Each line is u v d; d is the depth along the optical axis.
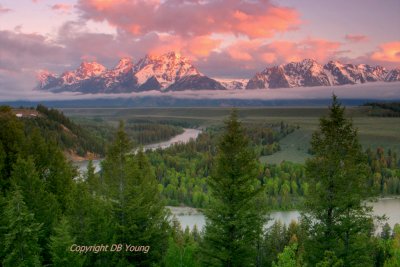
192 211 130.88
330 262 23.23
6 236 26.25
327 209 26.42
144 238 31.17
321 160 26.33
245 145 27.58
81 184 33.44
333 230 25.69
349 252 25.73
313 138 26.86
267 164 189.00
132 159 33.88
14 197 27.36
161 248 34.06
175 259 27.38
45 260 32.56
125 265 29.00
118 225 30.64
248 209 27.12
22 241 26.80
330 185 26.00
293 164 194.50
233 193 26.89
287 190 149.50
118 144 33.12
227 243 26.92
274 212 129.25
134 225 31.08
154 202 36.12
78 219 30.95
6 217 28.42
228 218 27.12
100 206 31.89
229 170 27.06
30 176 35.44
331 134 25.97
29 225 28.81
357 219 25.98
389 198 149.25
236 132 27.47
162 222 36.09
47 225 34.38
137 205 31.81
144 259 31.64
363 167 26.16
